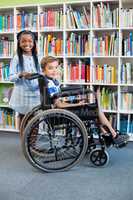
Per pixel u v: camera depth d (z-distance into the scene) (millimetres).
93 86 3699
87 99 2740
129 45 3506
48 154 2617
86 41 3664
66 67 3781
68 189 2246
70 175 2531
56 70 2881
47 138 2592
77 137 2584
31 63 2979
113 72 3594
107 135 2660
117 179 2426
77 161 2607
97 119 2645
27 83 2953
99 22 3588
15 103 3021
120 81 3551
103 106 3664
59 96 2617
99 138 2664
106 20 3555
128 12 3457
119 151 3205
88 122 2652
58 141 2607
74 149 2602
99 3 3617
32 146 2535
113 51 3562
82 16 3662
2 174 2566
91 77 3666
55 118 2531
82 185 2318
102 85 3713
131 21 3455
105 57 3625
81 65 3713
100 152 2686
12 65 2980
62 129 2576
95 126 2664
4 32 3992
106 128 2672
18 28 3938
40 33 3844
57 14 3740
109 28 3529
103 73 3633
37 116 2482
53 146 2613
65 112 2496
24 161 2912
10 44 4000
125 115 3652
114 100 3619
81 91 2650
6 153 3174
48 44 3820
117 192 2184
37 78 2688
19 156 3070
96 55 3629
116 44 3539
